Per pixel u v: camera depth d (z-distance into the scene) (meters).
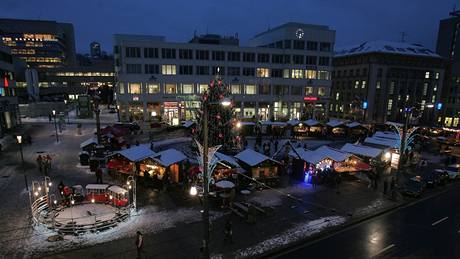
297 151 31.08
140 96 65.88
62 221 18.52
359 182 29.67
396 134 41.44
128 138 47.69
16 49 150.00
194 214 20.70
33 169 29.66
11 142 42.69
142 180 26.28
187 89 68.50
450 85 85.69
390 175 32.59
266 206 22.12
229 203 21.91
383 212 22.55
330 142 49.44
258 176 27.28
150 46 65.00
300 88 75.62
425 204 24.56
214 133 31.72
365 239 18.28
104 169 30.11
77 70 134.88
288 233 18.55
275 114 74.81
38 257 15.07
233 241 17.34
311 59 75.31
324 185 28.06
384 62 75.12
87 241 16.75
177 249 16.27
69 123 63.28
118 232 17.89
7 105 52.03
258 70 72.12
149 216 20.19
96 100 39.03
